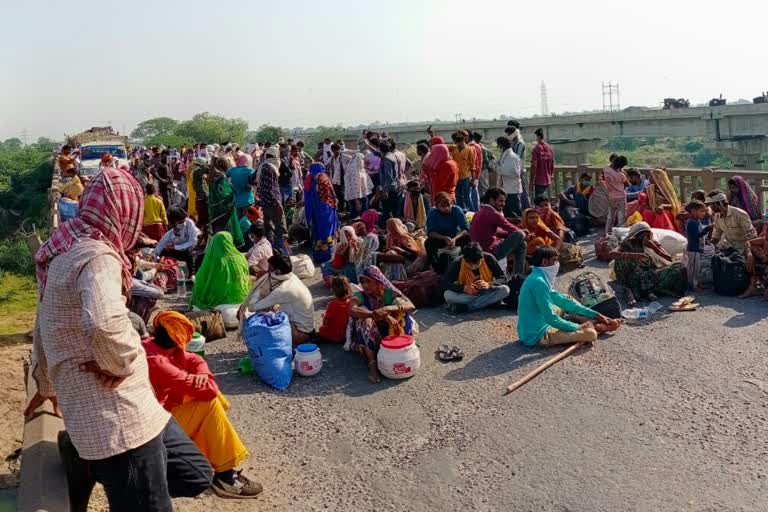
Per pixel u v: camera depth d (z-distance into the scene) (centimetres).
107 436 299
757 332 696
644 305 809
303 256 1067
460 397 595
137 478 310
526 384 609
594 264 1023
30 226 3597
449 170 1147
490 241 909
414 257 955
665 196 1059
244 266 862
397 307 675
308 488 468
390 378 642
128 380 310
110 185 305
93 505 440
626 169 1177
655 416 534
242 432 557
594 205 1248
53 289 292
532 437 516
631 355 658
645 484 444
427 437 531
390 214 1334
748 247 814
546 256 686
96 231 300
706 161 8731
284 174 1426
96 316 276
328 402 605
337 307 735
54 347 296
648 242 834
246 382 657
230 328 814
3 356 879
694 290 854
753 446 481
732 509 412
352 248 973
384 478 477
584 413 548
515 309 832
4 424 655
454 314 830
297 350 670
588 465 471
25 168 5106
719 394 563
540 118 5578
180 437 369
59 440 376
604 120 5050
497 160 1291
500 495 445
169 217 1039
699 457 472
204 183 1205
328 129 9419
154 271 981
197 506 445
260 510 442
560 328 687
